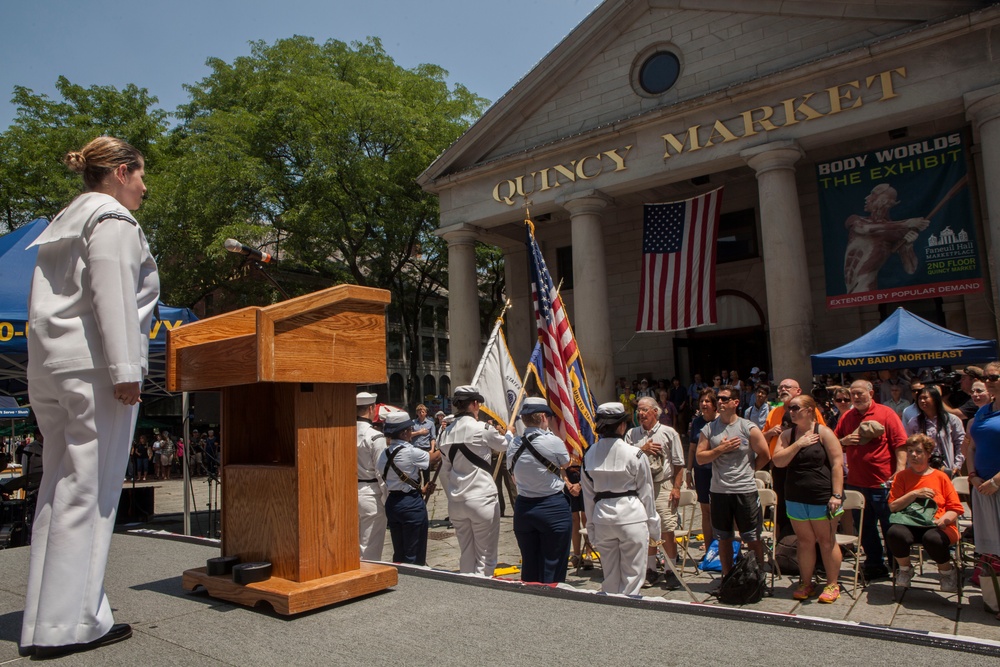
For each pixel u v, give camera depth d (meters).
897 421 7.30
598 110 20.28
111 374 2.55
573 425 7.33
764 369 21.20
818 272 20.06
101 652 2.47
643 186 19.05
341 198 25.91
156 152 30.67
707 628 2.65
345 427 3.26
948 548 6.25
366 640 2.55
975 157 17.69
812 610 6.10
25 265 8.82
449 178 22.11
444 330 56.84
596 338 18.80
